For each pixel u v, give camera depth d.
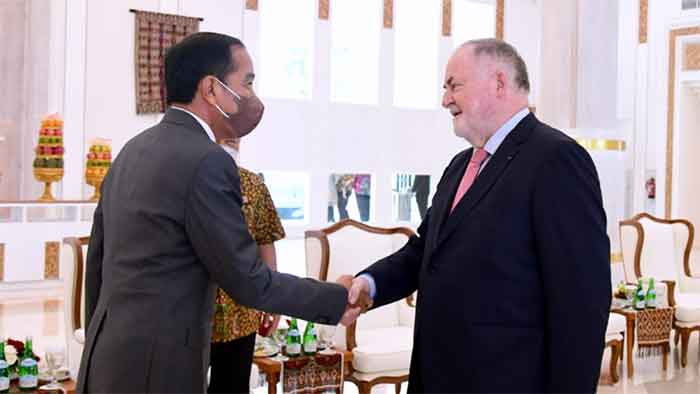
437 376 2.31
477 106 2.33
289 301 2.24
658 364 6.13
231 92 2.29
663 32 14.09
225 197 2.15
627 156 14.43
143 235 2.15
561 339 2.14
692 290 6.97
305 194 13.46
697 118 14.41
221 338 3.13
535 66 15.67
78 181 10.52
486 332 2.22
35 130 10.67
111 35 10.70
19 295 8.64
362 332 4.81
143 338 2.11
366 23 14.05
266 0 12.98
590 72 10.12
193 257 2.16
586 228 2.16
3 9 10.67
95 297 2.42
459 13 14.98
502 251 2.23
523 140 2.30
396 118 14.26
